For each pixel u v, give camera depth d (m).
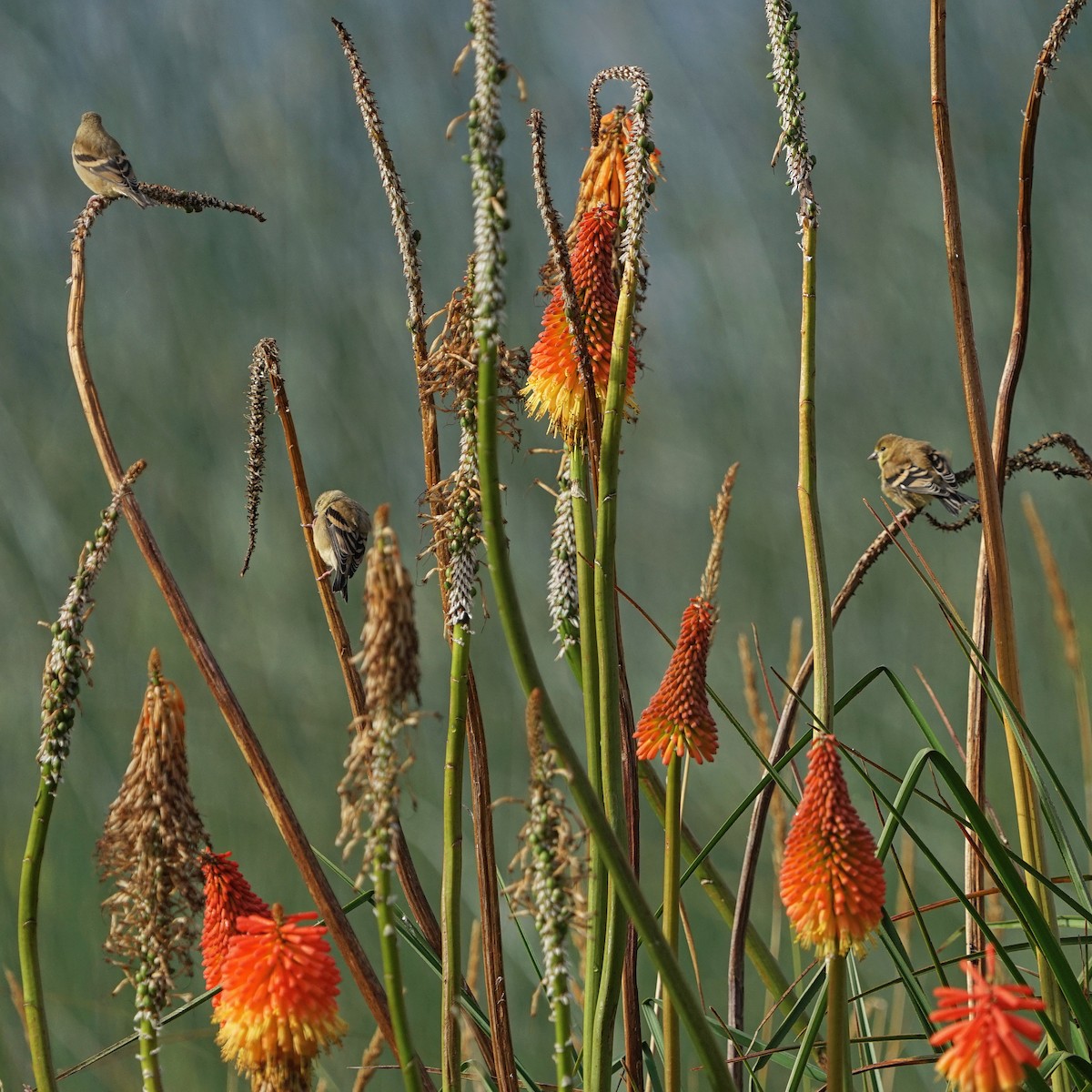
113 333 17.55
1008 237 19.52
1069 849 8.50
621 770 8.31
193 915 8.18
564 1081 8.14
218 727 14.04
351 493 16.92
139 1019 8.18
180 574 15.67
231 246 18.12
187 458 16.66
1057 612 9.25
